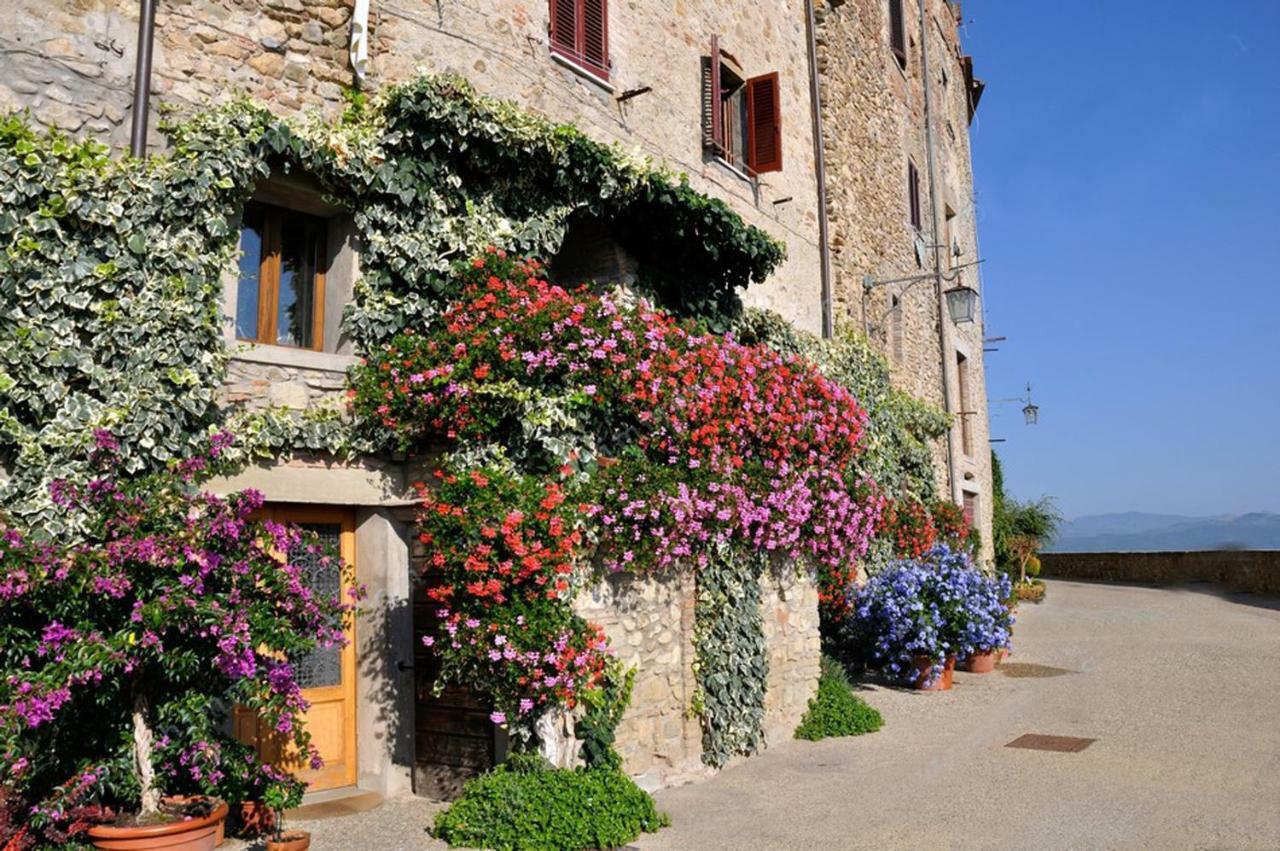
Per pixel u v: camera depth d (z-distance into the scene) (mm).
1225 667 11508
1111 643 14094
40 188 4945
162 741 4828
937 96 19969
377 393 6145
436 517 5852
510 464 6176
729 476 7410
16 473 4797
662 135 9672
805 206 12453
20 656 4383
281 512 6156
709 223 8289
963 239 22125
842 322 12594
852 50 14555
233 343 5754
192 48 5793
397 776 6367
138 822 4539
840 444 9070
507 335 6246
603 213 7996
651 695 6793
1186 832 5480
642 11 9562
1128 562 27031
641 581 6816
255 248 6297
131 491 4730
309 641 4863
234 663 4547
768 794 6547
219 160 5543
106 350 5102
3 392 4770
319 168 6094
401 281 6559
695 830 5734
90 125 5340
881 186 15312
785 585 8586
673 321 7766
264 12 6152
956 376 19938
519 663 5664
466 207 6875
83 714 4750
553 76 8227
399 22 6883
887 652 10539
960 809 6074
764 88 11227
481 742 6145
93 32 5410
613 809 5562
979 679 11219
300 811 5926
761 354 8484
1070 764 7141
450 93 6535
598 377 6547
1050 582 27891
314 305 6504
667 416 6977
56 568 4262
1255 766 6930
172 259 5332
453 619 5773
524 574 5676
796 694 8547
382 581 6434
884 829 5699
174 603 4406
